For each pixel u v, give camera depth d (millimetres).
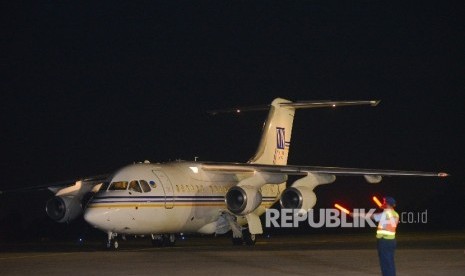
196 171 37875
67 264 25078
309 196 36656
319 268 22938
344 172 36531
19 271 22906
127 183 33281
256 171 38000
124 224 32781
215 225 38906
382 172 36344
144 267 23734
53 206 37750
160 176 35000
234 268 23109
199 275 21219
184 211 35844
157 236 38156
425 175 36656
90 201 33000
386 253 18344
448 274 21047
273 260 25922
